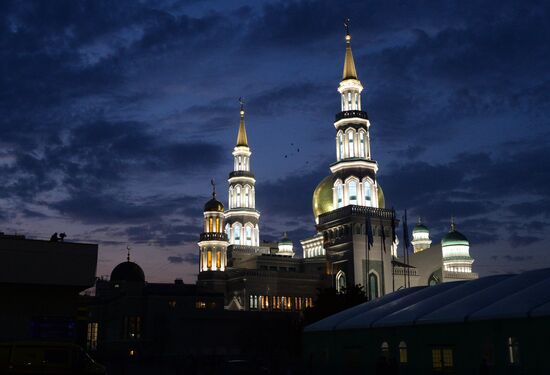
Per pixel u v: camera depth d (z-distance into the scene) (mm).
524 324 46156
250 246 159375
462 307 53031
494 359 48094
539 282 52406
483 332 49344
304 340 70625
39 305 61250
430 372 53344
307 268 147125
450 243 172500
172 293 128250
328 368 65438
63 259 61375
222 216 155500
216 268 149250
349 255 128250
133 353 121500
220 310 118750
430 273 139500
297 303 136000
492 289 56156
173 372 70250
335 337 65125
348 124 137750
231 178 166375
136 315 127312
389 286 129500
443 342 52594
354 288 100500
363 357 60938
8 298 60438
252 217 163500
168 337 116062
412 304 62375
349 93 142125
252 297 133000
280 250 178500
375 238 130500
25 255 60000
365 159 135250
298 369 68812
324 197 143375
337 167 136625
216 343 116500
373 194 134875
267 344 113875
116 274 167000
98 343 135250
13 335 59594
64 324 58688
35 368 37000
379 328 59469
